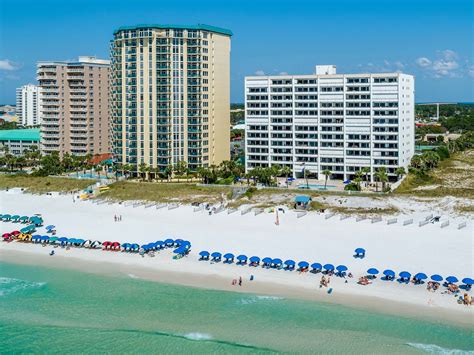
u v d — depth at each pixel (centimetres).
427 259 11581
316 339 8569
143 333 8994
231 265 11869
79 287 10994
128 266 12112
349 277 10900
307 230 14088
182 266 11950
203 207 17100
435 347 8238
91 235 14475
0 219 16462
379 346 8306
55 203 18588
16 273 11906
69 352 8519
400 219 14825
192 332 8950
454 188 19112
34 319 9631
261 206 17088
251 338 8675
